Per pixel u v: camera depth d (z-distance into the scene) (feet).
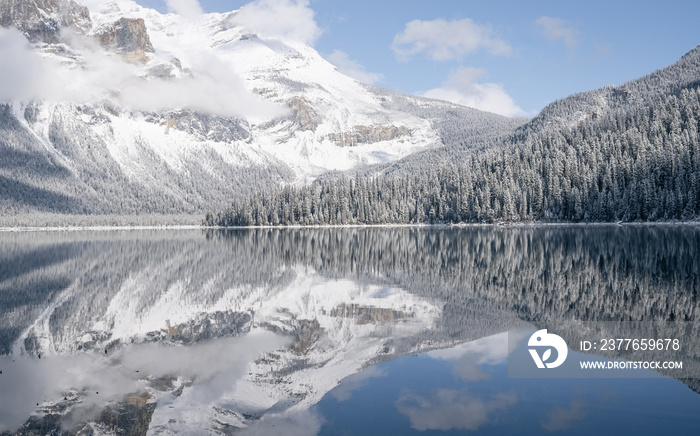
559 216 482.69
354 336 85.51
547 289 127.13
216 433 49.57
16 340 89.35
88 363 74.95
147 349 82.17
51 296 135.95
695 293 116.88
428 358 71.87
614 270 156.87
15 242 415.44
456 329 88.33
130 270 195.83
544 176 545.85
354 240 357.82
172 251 291.38
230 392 61.11
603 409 52.42
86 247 339.77
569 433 46.47
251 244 345.51
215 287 147.64
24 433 50.80
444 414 51.72
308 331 90.17
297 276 167.32
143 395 61.16
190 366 72.02
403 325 92.38
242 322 99.40
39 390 63.16
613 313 98.58
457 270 171.32
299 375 66.49
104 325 100.32
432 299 117.70
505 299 115.55
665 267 160.97
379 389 59.88
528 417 50.67
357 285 143.13
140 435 50.01
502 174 579.89
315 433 48.24
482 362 69.46
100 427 52.11
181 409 55.98
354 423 50.42
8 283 162.30
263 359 74.28
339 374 66.08
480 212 525.34
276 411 54.65
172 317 106.52
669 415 50.62
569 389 58.39
